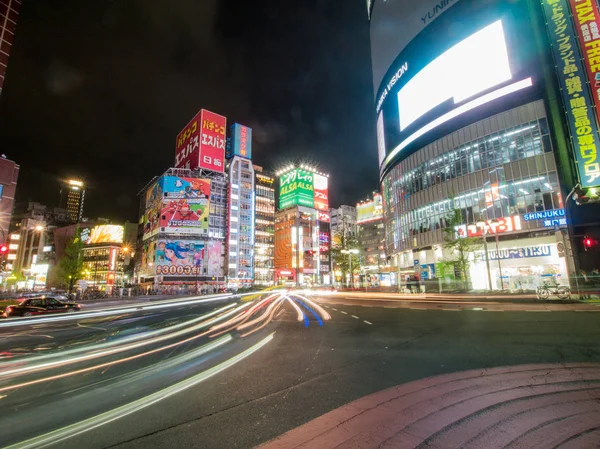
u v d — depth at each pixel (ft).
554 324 36.88
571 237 100.22
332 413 14.16
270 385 18.83
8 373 23.00
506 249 117.50
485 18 130.21
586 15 99.55
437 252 145.79
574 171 101.04
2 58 142.41
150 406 16.06
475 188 129.08
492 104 124.67
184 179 299.17
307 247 401.08
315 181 431.84
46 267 350.84
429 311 58.95
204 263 294.66
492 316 47.03
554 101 107.96
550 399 14.55
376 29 212.43
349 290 198.49
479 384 17.08
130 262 370.12
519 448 10.44
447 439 11.27
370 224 416.46
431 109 149.59
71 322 58.03
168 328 46.03
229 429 13.15
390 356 24.90
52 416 15.06
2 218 157.79
